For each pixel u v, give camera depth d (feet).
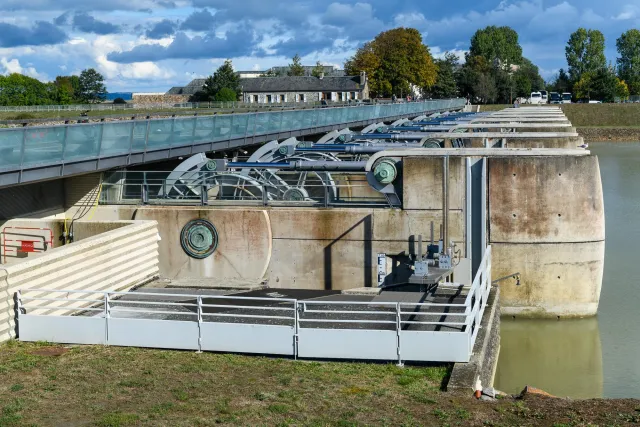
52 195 110.63
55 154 91.81
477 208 98.22
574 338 99.66
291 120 159.53
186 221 108.58
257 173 127.24
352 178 134.51
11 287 68.13
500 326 104.17
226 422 51.11
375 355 63.77
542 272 105.19
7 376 59.67
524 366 91.66
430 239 102.53
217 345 65.98
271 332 64.90
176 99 430.20
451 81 525.75
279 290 85.97
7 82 323.37
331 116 183.21
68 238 97.04
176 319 74.08
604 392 82.58
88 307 73.82
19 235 99.96
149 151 111.04
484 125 170.81
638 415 52.60
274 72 655.35
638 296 113.80
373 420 51.80
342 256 106.32
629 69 654.12
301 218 106.73
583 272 105.29
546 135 141.08
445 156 91.97
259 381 59.16
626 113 450.71
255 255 107.34
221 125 130.72
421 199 103.19
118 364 62.49
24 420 51.21
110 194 113.50
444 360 62.80
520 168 103.35
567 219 104.17
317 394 56.54
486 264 85.46
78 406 53.88
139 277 87.15
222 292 84.64
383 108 229.45
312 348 64.44
